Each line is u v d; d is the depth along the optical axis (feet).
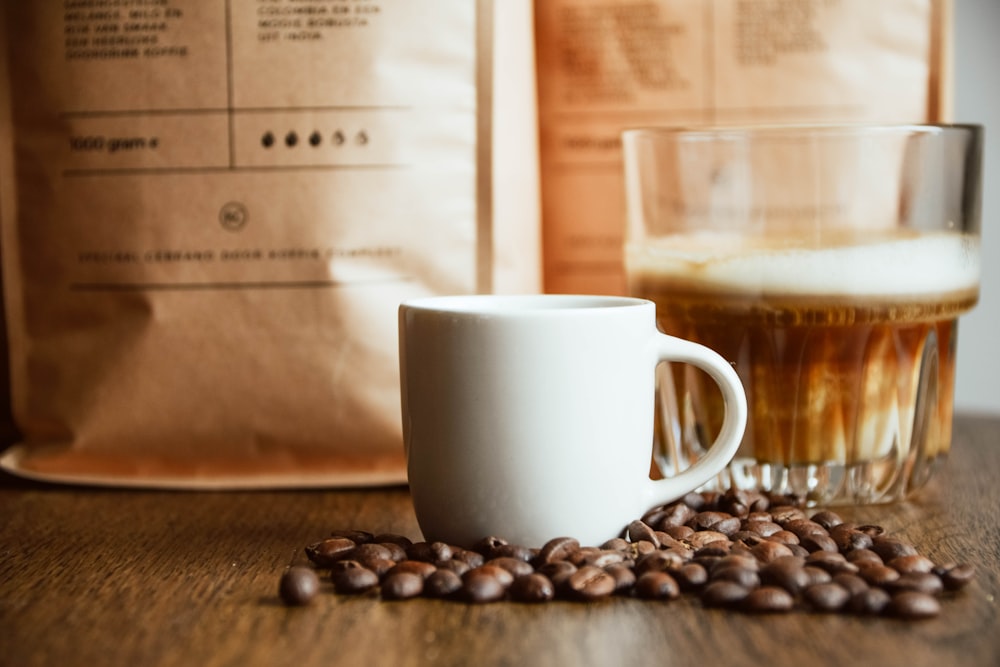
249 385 1.23
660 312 1.18
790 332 1.13
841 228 1.14
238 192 1.22
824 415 1.15
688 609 0.92
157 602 0.95
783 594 0.91
